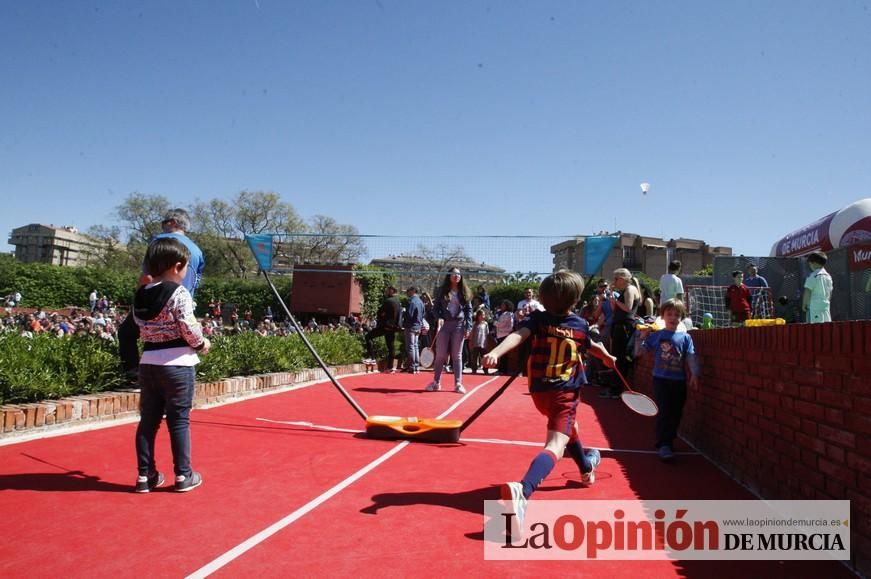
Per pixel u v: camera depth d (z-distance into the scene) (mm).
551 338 3977
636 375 10258
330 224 65438
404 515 3760
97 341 7047
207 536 3322
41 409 5555
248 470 4695
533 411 8234
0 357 5766
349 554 3135
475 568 3016
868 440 3014
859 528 3064
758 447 4441
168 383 4066
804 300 10602
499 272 15508
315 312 43625
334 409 7816
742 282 13297
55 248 131500
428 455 5398
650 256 61062
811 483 3588
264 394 8906
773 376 4188
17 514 3557
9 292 47781
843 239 14664
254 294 50500
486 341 16297
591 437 6688
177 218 6520
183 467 4105
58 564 2908
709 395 5785
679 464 5469
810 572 3080
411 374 13453
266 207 66375
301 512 3758
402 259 16109
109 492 4039
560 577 2949
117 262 69375
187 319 4090
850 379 3186
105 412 6188
